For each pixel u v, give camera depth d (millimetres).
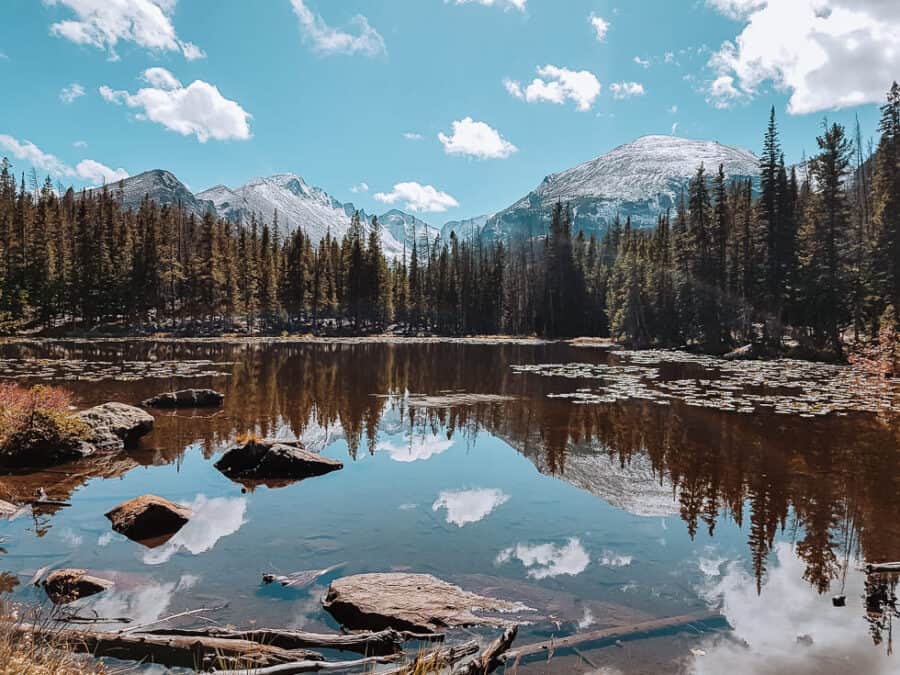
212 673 4633
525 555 7762
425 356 48500
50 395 13570
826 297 42406
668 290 59656
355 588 6371
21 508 9508
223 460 12328
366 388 26500
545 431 16766
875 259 41750
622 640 5562
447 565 7395
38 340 57688
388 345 64562
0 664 3818
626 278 66688
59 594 6297
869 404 21219
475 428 17203
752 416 18859
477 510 9695
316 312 89062
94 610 5992
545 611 6156
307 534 8500
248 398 22500
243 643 5270
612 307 75188
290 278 82000
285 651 5215
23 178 91562
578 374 33500
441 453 14094
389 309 90500
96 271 68812
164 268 73438
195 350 49531
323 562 7457
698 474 12016
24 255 67750
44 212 77750
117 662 5043
